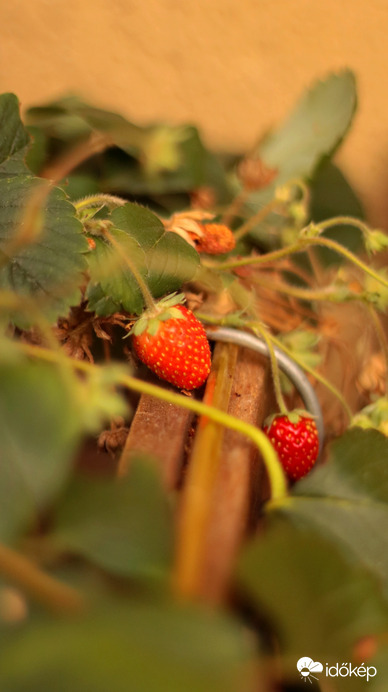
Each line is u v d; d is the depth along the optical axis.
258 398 0.39
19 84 0.54
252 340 0.40
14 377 0.29
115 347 0.41
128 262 0.37
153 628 0.25
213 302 0.41
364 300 0.43
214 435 0.34
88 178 0.46
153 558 0.29
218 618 0.26
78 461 0.39
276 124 0.52
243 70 0.54
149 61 0.53
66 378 0.31
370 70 0.53
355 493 0.33
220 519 0.33
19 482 0.29
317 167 0.48
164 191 0.47
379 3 0.52
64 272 0.36
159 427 0.37
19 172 0.39
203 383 0.39
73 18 0.52
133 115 0.54
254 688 0.27
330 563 0.28
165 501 0.30
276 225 0.48
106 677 0.23
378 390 0.46
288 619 0.29
